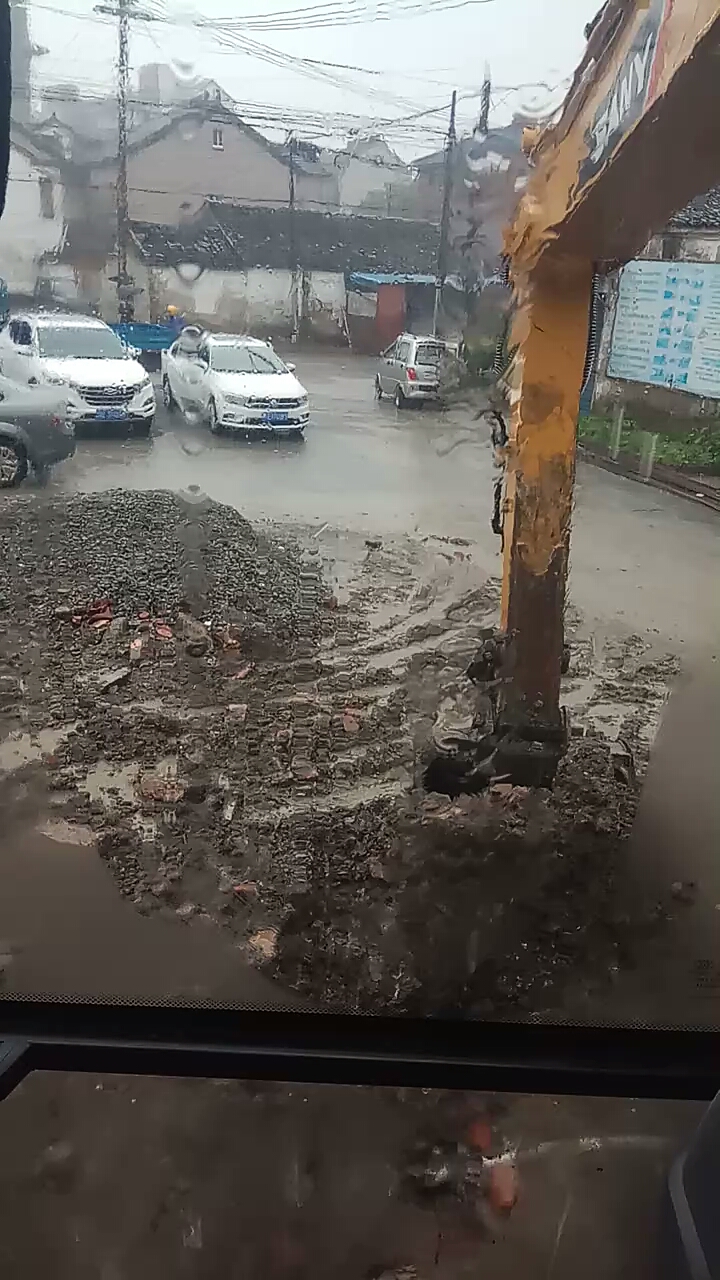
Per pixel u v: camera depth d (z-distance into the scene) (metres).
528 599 2.89
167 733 3.40
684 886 2.60
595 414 6.16
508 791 3.01
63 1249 1.63
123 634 4.16
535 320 2.60
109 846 2.72
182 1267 1.61
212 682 3.79
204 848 2.72
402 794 3.00
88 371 6.52
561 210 2.39
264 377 6.88
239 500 5.83
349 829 2.83
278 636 4.24
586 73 2.23
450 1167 1.77
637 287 5.88
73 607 4.40
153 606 4.44
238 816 2.89
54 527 5.29
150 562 4.86
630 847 2.76
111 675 3.83
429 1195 1.72
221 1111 1.88
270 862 2.67
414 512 5.79
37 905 2.43
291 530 5.45
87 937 2.31
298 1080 1.82
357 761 3.21
